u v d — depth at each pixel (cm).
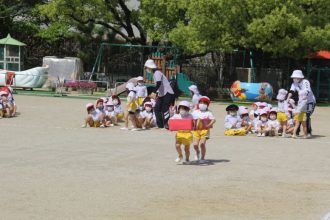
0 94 2470
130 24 4522
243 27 3716
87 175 1302
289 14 3559
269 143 1902
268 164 1501
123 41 4825
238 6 3647
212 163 1498
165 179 1283
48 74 4256
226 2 3631
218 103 3738
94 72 4500
